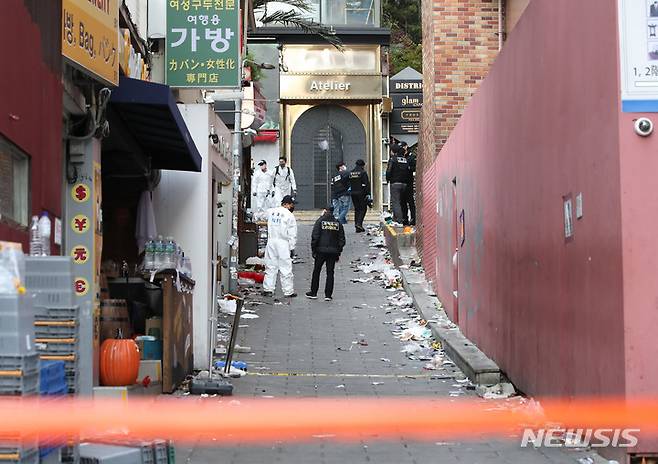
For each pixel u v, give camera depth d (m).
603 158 18.31
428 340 35.47
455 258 37.00
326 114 79.75
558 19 21.48
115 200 28.94
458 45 43.53
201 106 30.00
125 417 20.02
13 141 15.59
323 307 42.00
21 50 16.08
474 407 23.95
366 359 32.12
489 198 29.92
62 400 13.16
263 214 62.12
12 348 11.55
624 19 17.41
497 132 28.52
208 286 29.58
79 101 20.77
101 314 22.98
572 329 20.44
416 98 83.69
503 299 27.75
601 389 18.41
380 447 19.25
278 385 27.31
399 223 59.91
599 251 18.59
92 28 19.78
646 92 17.38
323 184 79.44
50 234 17.59
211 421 21.61
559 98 21.44
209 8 29.47
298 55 78.88
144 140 26.39
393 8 105.38
